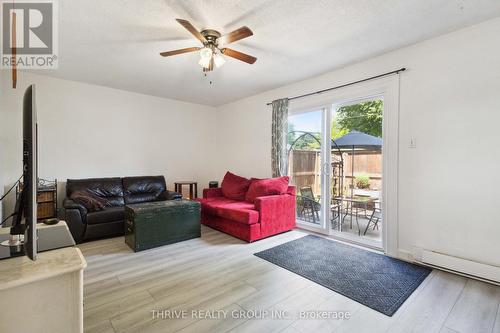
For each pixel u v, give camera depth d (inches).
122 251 116.3
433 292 80.6
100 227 131.8
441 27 92.5
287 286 84.5
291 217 150.9
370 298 77.2
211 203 157.8
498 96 85.9
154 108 193.2
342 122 143.8
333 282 87.3
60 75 146.3
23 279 34.1
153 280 88.1
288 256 111.0
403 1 77.4
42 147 147.7
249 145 194.4
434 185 100.3
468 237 92.4
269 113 176.9
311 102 148.8
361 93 124.6
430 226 101.5
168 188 201.6
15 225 47.1
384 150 115.6
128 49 111.0
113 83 161.6
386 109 114.7
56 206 145.5
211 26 91.7
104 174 170.1
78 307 39.4
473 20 87.9
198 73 141.7
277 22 89.3
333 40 102.7
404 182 108.7
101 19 87.0
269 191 148.3
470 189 91.8
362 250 119.0
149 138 191.0
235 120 208.5
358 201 139.6
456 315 68.8
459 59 93.8
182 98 200.4
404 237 109.0
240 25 91.0
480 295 78.6
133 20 87.7
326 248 121.3
